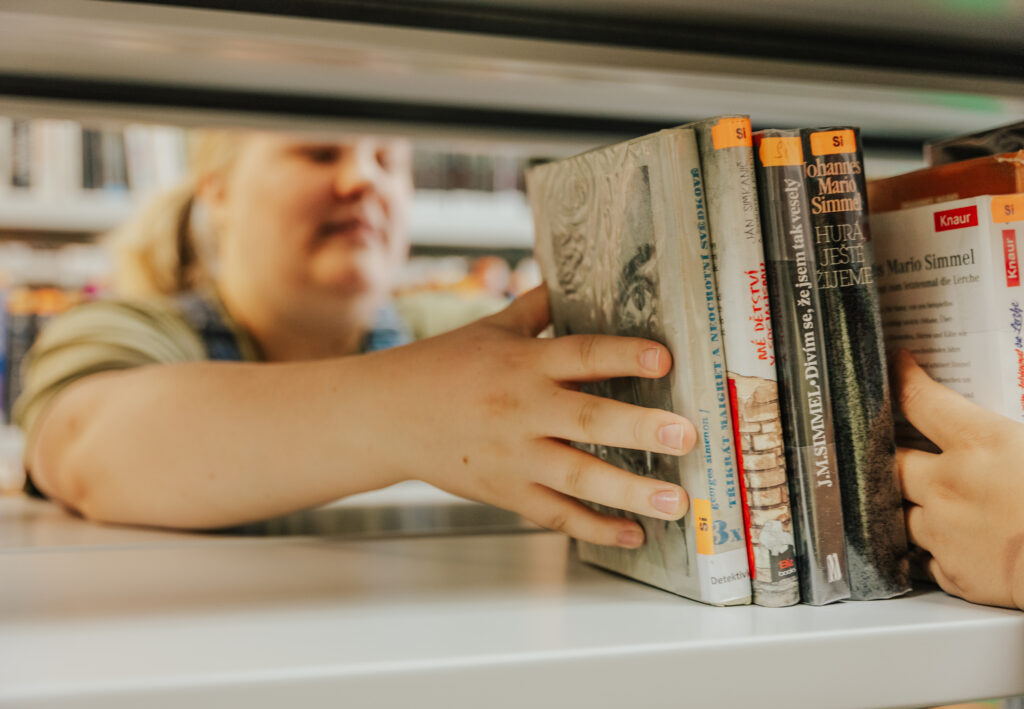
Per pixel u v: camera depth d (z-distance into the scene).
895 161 1.03
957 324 0.44
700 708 0.34
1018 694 0.38
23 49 0.66
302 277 1.75
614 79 0.69
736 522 0.41
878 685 0.36
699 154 0.41
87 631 0.37
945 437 0.42
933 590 0.44
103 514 0.69
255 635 0.36
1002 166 0.42
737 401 0.41
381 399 0.50
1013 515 0.39
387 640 0.35
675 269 0.40
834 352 0.42
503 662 0.32
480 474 0.47
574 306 0.49
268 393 0.58
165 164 1.82
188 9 0.55
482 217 2.02
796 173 0.41
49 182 1.81
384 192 1.79
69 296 1.83
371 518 0.77
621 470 0.43
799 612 0.40
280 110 0.85
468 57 0.63
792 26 0.60
